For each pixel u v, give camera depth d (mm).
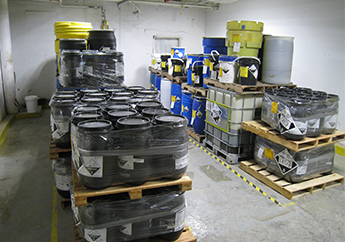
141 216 2100
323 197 3441
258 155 3949
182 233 2418
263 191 3537
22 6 7340
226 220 2967
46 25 7660
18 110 7234
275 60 4293
